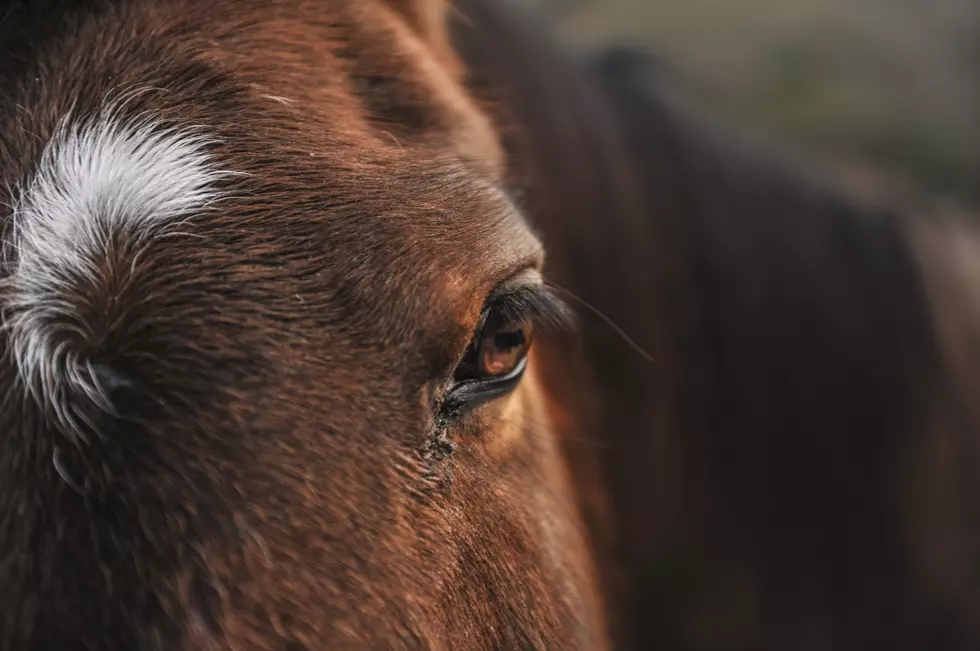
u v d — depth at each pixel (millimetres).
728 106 3664
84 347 922
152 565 912
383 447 951
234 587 920
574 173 1426
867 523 1700
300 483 933
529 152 1326
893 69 4051
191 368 927
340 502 938
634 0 4125
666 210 1584
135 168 943
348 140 978
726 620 1632
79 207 937
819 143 3789
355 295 953
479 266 981
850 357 1685
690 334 1560
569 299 1335
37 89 955
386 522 948
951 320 1836
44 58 961
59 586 905
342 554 937
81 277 928
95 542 910
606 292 1437
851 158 3672
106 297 926
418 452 962
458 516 979
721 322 1596
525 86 1400
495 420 1008
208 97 964
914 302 1771
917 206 2127
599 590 1189
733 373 1594
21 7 969
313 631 928
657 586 1565
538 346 1195
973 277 2035
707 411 1578
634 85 1696
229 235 943
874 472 1700
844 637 1714
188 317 931
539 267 1027
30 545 908
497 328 1002
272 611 924
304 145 966
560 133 1427
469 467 992
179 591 914
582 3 3996
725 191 1673
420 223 973
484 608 994
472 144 1036
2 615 903
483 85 1293
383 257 960
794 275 1674
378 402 952
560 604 1060
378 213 965
